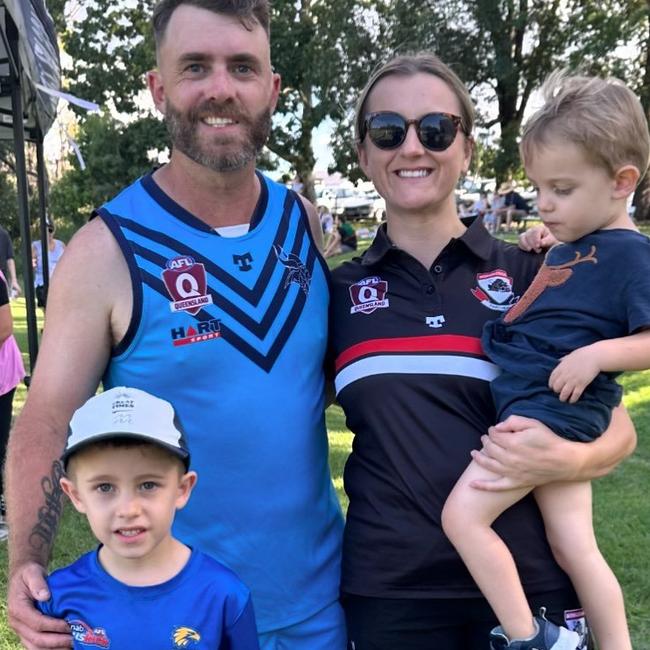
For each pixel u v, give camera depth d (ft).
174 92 6.52
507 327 6.77
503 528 6.36
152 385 6.38
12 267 35.86
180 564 5.42
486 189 86.84
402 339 6.75
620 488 15.60
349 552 6.74
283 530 6.63
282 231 7.06
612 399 6.49
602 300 6.39
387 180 7.13
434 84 7.05
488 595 6.17
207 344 6.41
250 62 6.52
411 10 77.71
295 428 6.66
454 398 6.61
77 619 5.26
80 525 13.92
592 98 6.43
